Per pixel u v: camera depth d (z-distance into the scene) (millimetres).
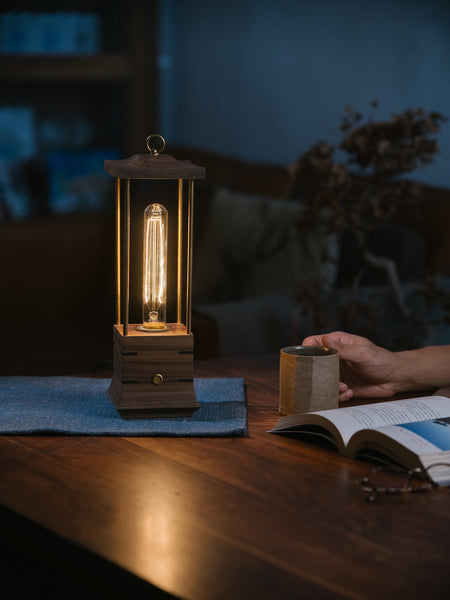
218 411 1298
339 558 839
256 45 3756
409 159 2191
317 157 2246
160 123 4137
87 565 859
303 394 1253
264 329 2377
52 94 4102
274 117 3717
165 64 4332
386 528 909
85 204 3975
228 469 1080
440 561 834
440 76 2992
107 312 3240
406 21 3092
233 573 808
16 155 3969
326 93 3455
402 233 2561
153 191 2963
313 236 2551
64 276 3207
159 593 783
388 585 786
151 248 1295
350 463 1105
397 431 1079
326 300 2379
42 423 1227
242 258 2709
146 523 918
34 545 929
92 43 4027
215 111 4043
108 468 1080
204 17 4023
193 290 2752
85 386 1463
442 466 1028
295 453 1140
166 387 1269
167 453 1134
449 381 1419
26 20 3879
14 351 2730
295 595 768
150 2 3957
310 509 958
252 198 2789
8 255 3086
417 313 2355
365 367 1357
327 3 3395
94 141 4238
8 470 1072
